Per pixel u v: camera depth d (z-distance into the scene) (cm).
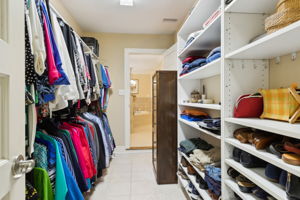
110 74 324
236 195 100
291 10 65
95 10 240
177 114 209
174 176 212
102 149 210
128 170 248
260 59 101
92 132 188
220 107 110
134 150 335
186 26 178
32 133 92
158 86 208
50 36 100
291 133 58
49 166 105
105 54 322
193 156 156
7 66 56
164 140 210
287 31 60
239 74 100
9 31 57
